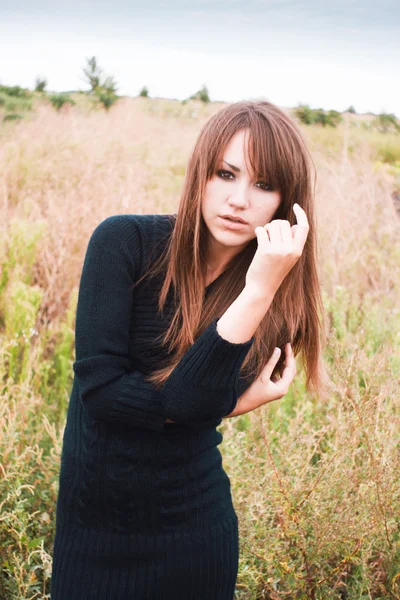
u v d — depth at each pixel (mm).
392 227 4824
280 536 2119
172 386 1272
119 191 4469
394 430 2395
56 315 3887
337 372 2408
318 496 2107
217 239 1392
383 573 2168
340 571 2125
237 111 1352
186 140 6348
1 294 3695
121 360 1348
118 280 1363
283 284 1524
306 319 1634
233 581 1514
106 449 1385
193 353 1269
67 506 1440
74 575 1412
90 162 4879
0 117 6691
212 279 1486
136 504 1387
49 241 4055
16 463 2215
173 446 1400
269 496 2133
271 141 1330
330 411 2723
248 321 1276
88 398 1329
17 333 3166
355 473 2131
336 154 6039
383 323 3631
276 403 2818
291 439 2363
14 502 2191
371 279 4316
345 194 4973
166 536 1402
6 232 3961
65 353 3295
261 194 1371
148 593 1394
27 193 4703
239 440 2359
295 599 2105
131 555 1391
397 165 6688
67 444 1464
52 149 5250
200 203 1369
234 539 1504
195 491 1436
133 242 1400
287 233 1287
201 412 1284
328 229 4418
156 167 5547
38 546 2135
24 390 2707
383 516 2053
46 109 6992
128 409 1304
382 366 2561
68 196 4402
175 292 1412
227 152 1330
